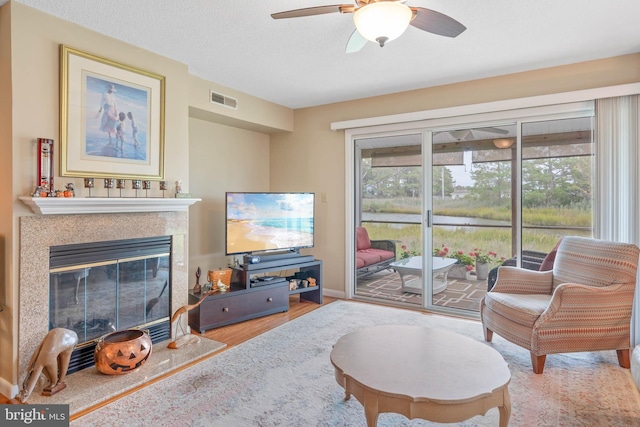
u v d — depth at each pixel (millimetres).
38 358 2137
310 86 3891
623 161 3010
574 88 3232
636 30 2613
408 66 3311
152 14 2361
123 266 2850
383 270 4355
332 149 4586
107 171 2670
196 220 4090
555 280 2996
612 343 2568
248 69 3375
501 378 1660
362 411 2064
